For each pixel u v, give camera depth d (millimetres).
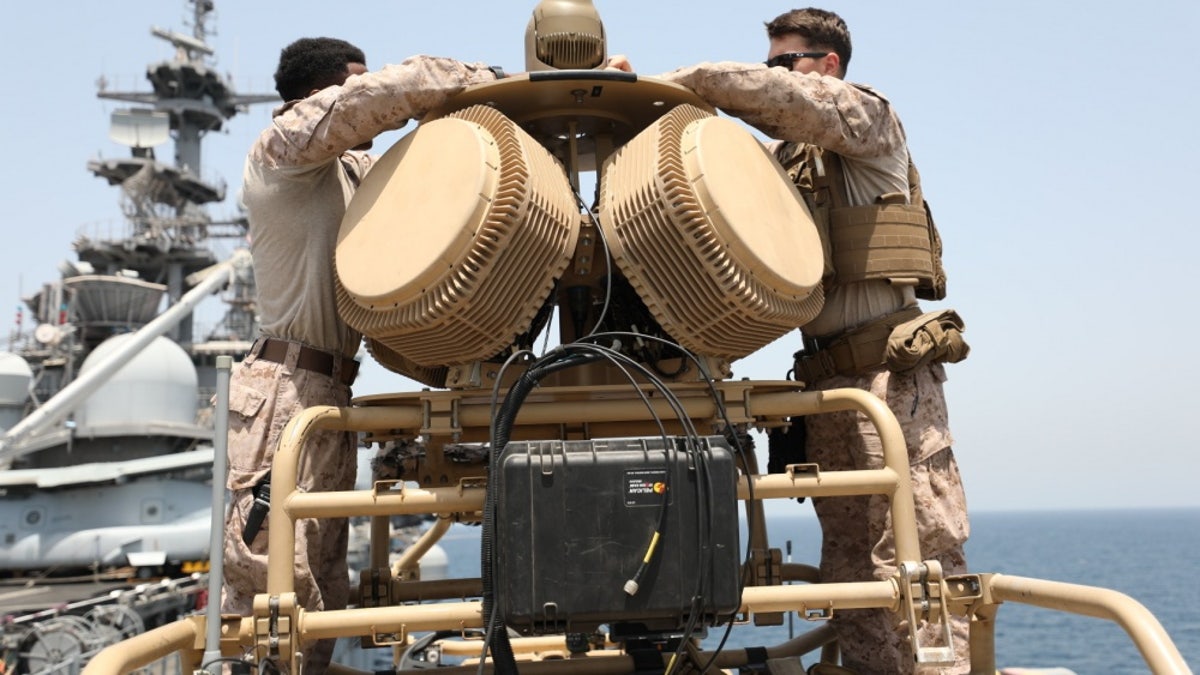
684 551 2463
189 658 2711
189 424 29266
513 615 2424
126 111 37656
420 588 3801
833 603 2719
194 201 38969
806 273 3082
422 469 3645
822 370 3760
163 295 33906
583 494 2459
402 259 2873
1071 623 71750
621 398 2998
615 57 3604
